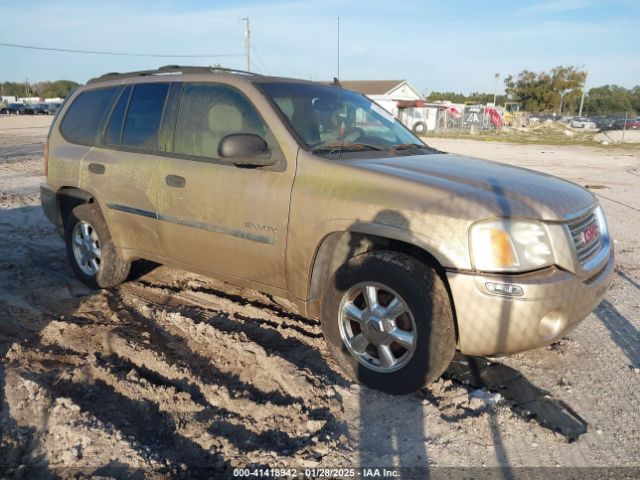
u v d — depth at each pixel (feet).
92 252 17.37
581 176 52.08
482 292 10.27
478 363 12.94
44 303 16.43
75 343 13.78
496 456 9.91
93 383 11.96
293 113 13.32
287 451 9.91
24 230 25.38
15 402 10.96
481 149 87.92
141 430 10.53
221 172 13.48
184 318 14.90
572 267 10.79
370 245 12.57
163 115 15.16
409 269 10.87
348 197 11.53
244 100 13.61
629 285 19.06
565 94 239.50
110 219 16.35
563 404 11.51
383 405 11.39
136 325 14.90
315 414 10.97
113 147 16.34
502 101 315.99
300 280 12.44
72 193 17.70
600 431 10.66
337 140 13.46
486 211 10.43
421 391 11.87
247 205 12.96
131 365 12.84
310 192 12.03
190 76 14.96
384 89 165.27
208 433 10.32
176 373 12.28
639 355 13.78
